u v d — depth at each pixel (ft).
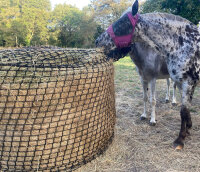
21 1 108.78
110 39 8.34
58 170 6.91
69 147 6.96
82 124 7.07
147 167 7.54
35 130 6.30
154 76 10.73
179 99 15.85
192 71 8.27
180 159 8.00
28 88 5.98
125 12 8.69
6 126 6.14
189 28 8.40
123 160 7.95
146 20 8.39
